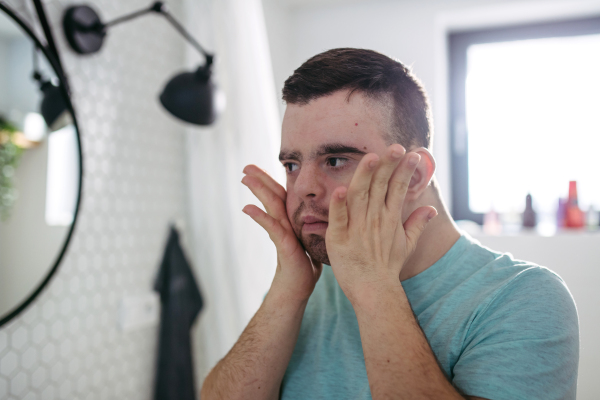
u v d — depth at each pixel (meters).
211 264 1.55
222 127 1.59
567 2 1.83
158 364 1.43
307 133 0.67
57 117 1.10
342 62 0.68
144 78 1.46
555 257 1.66
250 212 0.74
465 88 2.12
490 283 0.68
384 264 0.61
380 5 2.06
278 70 2.05
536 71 2.02
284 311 0.75
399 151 0.57
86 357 1.22
